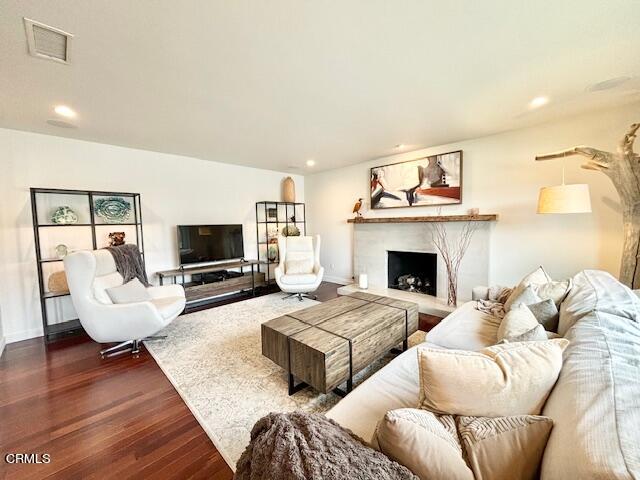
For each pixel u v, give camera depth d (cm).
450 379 91
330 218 543
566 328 151
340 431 81
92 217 315
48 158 308
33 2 124
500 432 78
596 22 144
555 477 63
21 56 162
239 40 155
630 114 253
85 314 236
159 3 127
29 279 297
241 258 479
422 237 398
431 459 70
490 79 203
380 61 178
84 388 201
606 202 270
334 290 479
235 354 250
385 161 439
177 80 196
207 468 136
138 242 369
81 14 132
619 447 59
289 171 546
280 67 183
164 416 172
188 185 424
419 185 399
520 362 92
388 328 221
